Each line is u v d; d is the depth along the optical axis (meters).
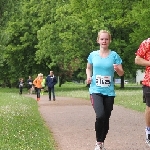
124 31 58.12
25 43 67.06
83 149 10.38
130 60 59.69
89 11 50.09
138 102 27.45
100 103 9.90
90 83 10.17
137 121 16.92
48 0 65.25
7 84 84.31
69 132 13.84
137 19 33.66
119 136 12.59
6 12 29.48
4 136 12.12
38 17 66.88
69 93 47.97
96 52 10.20
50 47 61.34
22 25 67.62
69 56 59.91
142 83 10.52
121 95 37.41
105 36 10.04
